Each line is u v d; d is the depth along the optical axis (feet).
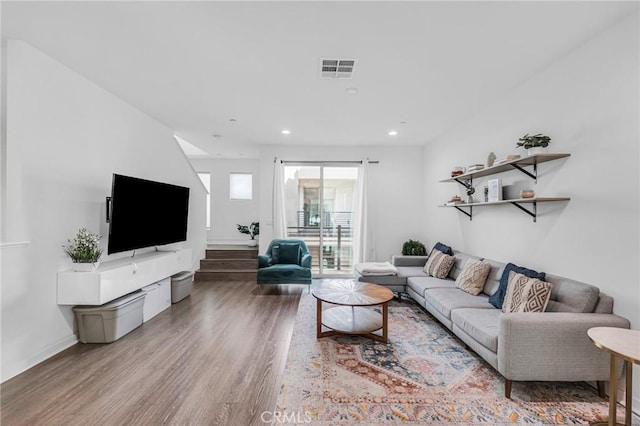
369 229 17.85
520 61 8.05
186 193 14.23
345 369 7.66
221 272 17.46
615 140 6.48
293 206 18.38
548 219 8.36
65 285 8.39
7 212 7.30
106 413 5.90
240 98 10.73
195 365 7.79
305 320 11.15
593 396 6.58
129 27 6.71
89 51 7.77
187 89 10.02
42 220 7.96
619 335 5.35
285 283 14.69
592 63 6.98
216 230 23.52
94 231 9.76
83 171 9.29
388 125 13.89
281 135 15.83
